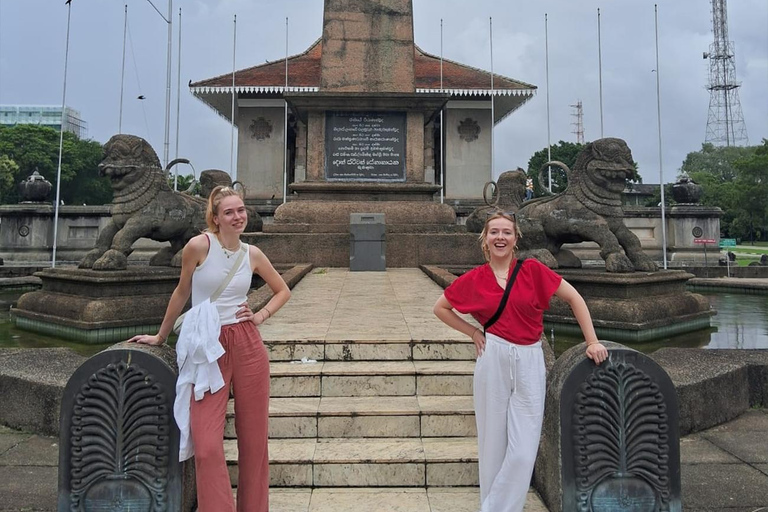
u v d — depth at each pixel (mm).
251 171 29672
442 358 3980
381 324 4570
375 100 10430
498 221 2543
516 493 2393
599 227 7559
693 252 15703
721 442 3670
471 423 3328
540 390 2449
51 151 54906
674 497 2432
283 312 5176
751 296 10750
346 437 3318
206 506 2195
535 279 2494
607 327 6664
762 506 2803
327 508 2783
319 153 10578
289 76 27953
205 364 2295
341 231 10156
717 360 4434
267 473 2480
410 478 3023
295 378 3662
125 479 2395
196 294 2424
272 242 9828
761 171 48625
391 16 10961
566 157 52156
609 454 2436
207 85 27078
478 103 30047
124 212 7586
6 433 3848
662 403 2461
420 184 10625
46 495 2928
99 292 6684
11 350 4699
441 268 9078
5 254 15148
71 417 2412
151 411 2414
